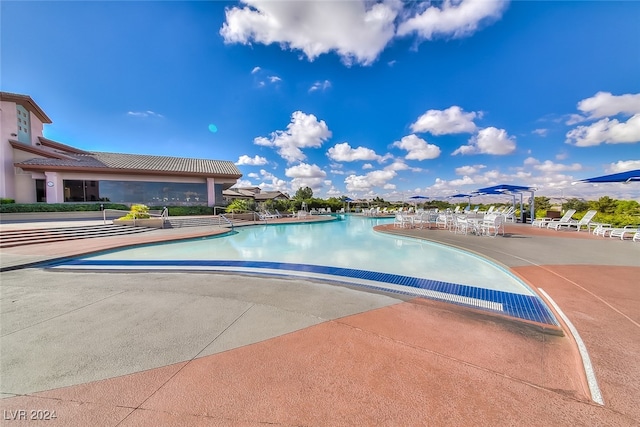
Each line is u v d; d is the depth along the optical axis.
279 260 7.71
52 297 4.40
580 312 3.45
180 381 2.22
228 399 2.00
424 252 8.90
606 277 5.07
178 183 23.03
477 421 1.76
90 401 1.98
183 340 2.93
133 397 2.02
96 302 4.15
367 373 2.31
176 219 18.67
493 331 3.14
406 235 12.16
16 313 3.71
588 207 18.09
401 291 4.74
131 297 4.39
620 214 13.40
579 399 1.95
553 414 1.81
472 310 3.82
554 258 6.78
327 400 1.98
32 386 2.15
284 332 3.12
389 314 3.67
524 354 2.61
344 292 4.68
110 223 14.85
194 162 25.97
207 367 2.42
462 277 5.75
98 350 2.72
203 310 3.82
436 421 1.77
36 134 20.86
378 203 45.59
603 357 2.44
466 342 2.87
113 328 3.23
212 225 18.55
